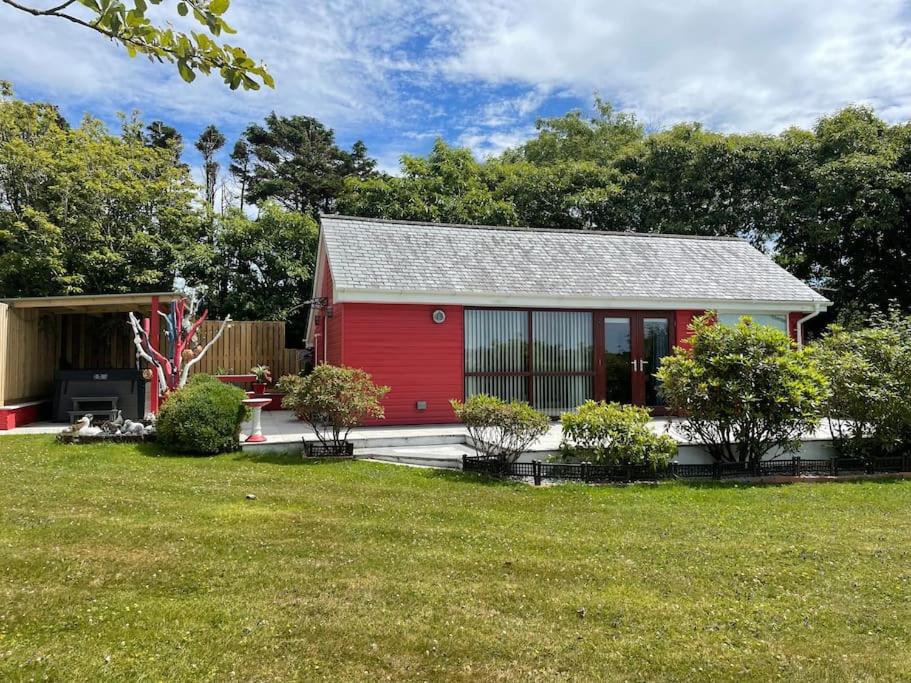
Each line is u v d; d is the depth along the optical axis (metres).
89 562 4.38
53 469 7.54
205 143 32.28
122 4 1.89
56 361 13.82
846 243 20.80
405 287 10.79
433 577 4.26
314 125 31.66
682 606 3.85
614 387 12.28
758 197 21.11
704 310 12.59
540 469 7.77
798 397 8.11
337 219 12.78
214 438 8.66
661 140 22.56
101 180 18.06
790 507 6.59
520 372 11.75
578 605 3.85
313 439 9.43
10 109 17.22
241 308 19.28
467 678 2.99
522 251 13.09
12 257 16.27
